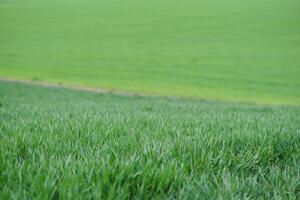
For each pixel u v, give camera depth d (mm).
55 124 5809
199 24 86375
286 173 3420
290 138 4898
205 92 47875
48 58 67000
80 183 2621
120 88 49906
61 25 88688
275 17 88125
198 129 5512
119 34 81875
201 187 2814
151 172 2955
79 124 5797
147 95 42375
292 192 2889
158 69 60125
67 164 3084
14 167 3070
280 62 61969
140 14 96938
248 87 50250
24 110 10891
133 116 8766
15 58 66750
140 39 78125
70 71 59531
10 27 86812
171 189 2770
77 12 99750
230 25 84188
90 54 69375
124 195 2527
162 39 77625
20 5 108000
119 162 3156
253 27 82125
